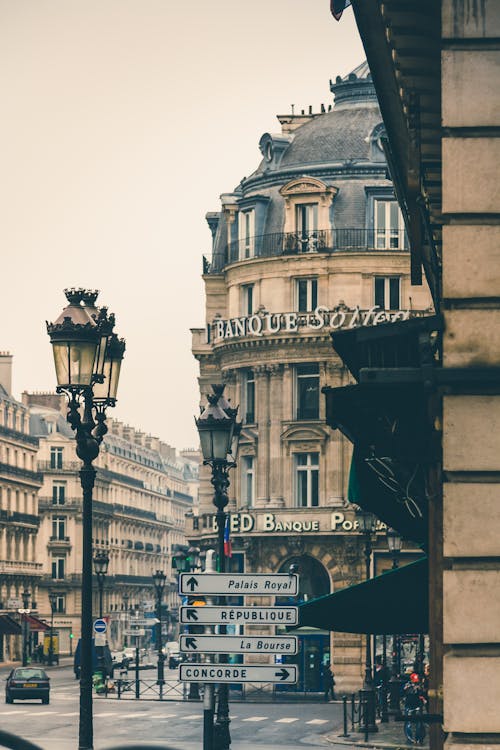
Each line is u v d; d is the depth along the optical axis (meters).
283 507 121.38
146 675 158.12
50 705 102.12
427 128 26.44
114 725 80.75
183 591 28.00
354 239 123.06
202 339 135.00
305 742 72.25
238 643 27.91
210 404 46.69
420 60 24.03
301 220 124.69
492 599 18.88
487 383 19.11
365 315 120.56
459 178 19.31
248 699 108.12
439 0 21.84
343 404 21.61
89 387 33.94
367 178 124.25
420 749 60.25
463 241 19.23
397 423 21.38
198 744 67.12
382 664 91.94
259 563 121.81
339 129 127.38
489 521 18.95
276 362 123.12
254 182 129.50
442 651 22.66
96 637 114.19
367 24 22.86
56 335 33.88
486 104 19.34
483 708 18.80
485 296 19.17
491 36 19.36
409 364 23.08
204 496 133.75
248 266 126.00
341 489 120.25
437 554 22.83
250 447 124.25
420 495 23.98
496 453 19.03
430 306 121.81
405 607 29.58
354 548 119.00
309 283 123.88
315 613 29.42
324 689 113.75
